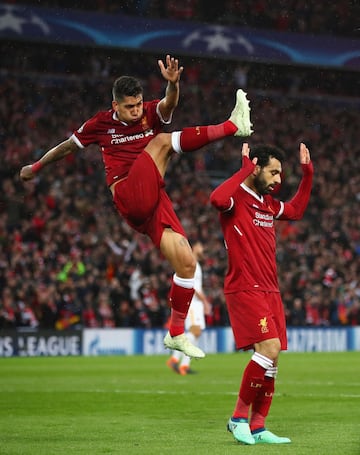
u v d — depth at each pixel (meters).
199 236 39.22
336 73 48.53
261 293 10.72
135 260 35.12
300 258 39.00
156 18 42.50
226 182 10.58
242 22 43.69
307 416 13.52
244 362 28.19
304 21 44.09
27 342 31.03
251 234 10.78
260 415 10.91
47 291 32.00
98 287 33.38
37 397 16.77
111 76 46.06
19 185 39.38
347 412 14.08
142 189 9.39
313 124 50.34
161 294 34.38
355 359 29.75
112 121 9.75
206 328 33.97
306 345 35.22
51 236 35.94
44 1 40.59
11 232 35.97
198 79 47.88
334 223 43.56
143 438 11.20
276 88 48.78
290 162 48.41
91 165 42.62
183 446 10.41
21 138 42.75
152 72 46.59
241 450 10.00
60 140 44.09
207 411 14.45
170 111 9.68
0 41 43.66
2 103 43.38
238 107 9.28
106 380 21.11
